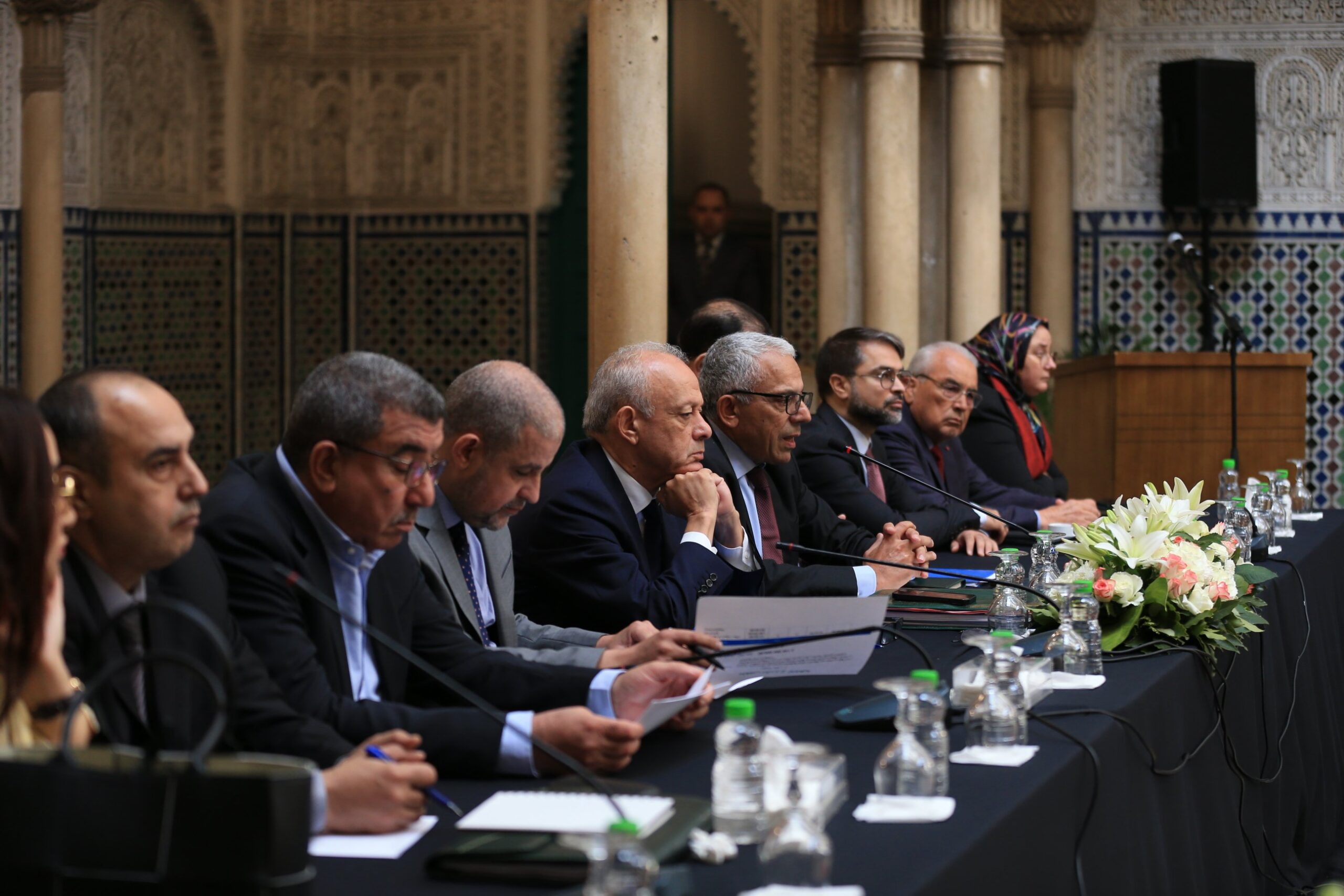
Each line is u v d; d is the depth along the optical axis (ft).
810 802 7.66
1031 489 23.97
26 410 7.60
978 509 18.45
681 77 38.96
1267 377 28.09
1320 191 34.40
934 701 8.55
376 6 36.99
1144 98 34.55
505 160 36.73
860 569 14.60
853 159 31.35
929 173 31.58
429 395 9.94
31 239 30.19
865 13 28.14
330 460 9.84
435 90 36.96
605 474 13.62
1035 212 34.78
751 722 8.04
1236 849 13.38
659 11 20.86
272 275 37.19
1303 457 28.14
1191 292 34.65
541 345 36.96
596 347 21.09
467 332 37.14
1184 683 12.44
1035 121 34.65
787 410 15.55
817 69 31.48
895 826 7.98
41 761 6.38
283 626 9.70
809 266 35.17
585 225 36.81
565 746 9.07
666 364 13.61
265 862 6.10
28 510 7.50
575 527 13.11
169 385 35.12
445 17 36.73
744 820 7.87
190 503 8.56
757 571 13.64
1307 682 17.43
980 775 8.98
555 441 11.76
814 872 6.78
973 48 29.96
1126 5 34.47
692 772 9.26
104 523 8.44
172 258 35.09
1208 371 28.22
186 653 8.94
